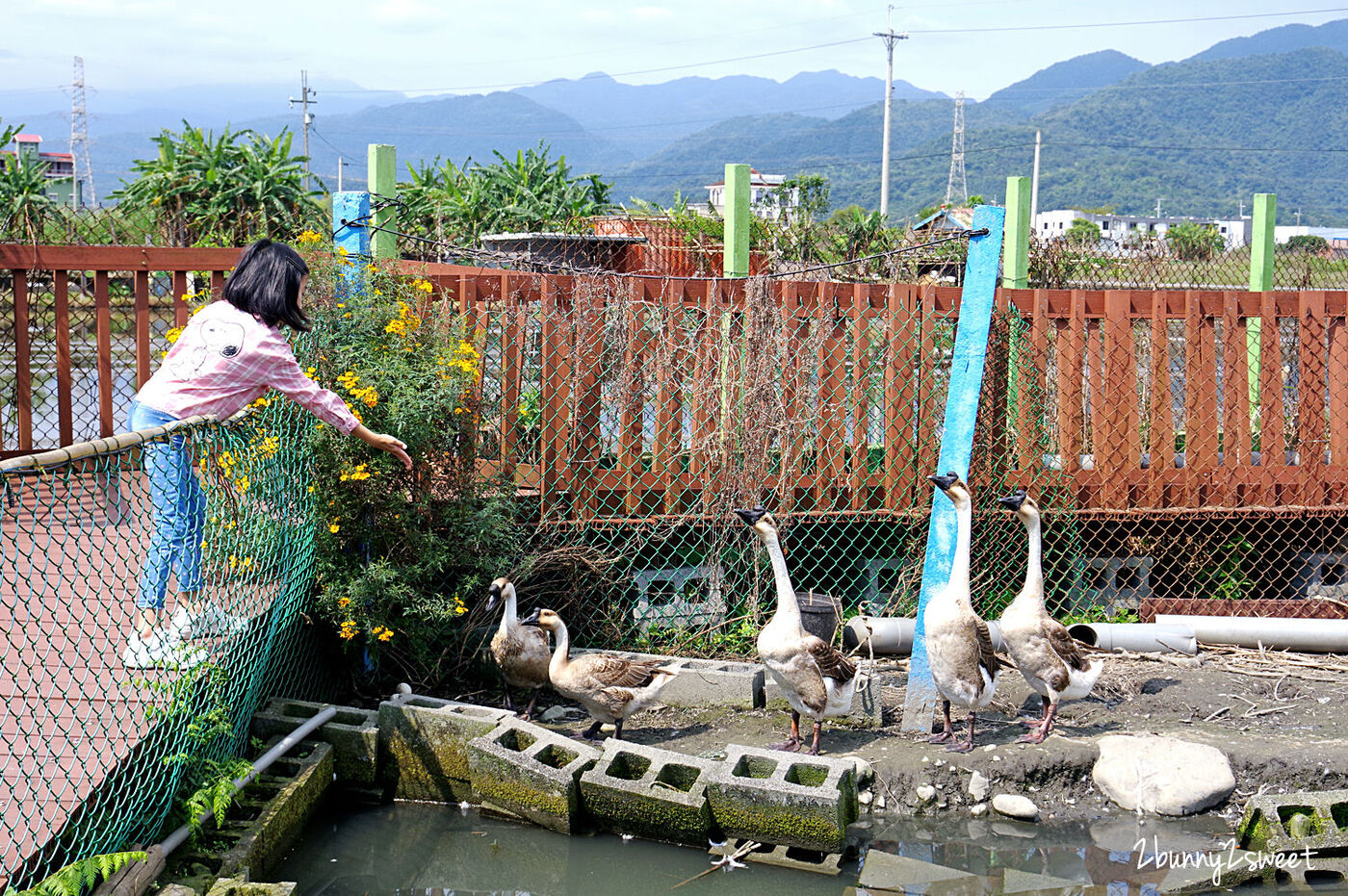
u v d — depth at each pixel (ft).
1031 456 25.98
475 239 53.26
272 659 19.53
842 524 26.22
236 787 16.10
